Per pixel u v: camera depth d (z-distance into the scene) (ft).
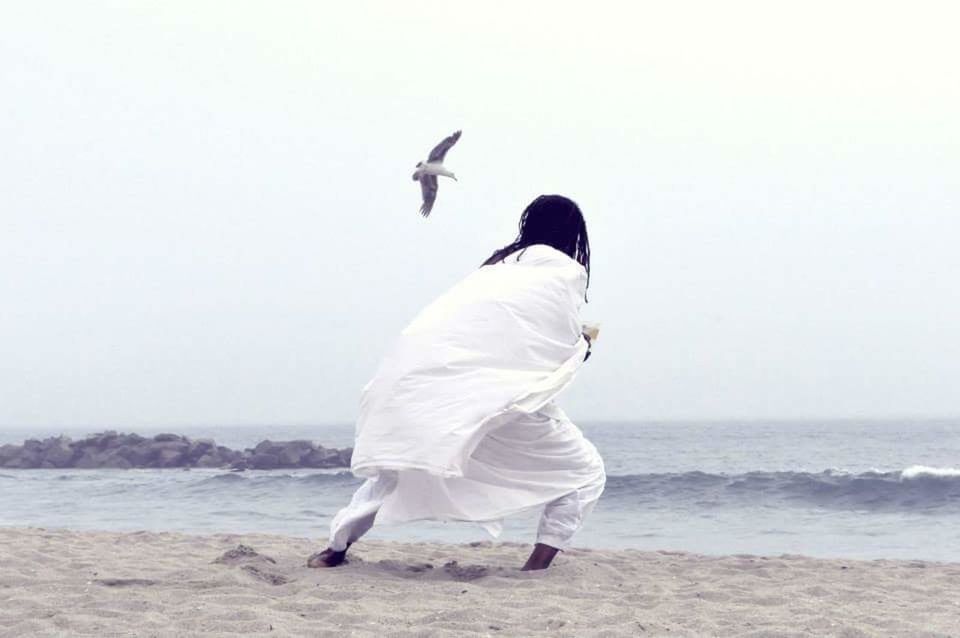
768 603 17.44
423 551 26.43
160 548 25.99
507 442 17.43
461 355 16.90
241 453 180.34
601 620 14.79
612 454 221.66
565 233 18.60
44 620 14.16
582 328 18.69
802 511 60.18
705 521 56.03
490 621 14.40
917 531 48.49
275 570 18.49
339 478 90.63
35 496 82.69
